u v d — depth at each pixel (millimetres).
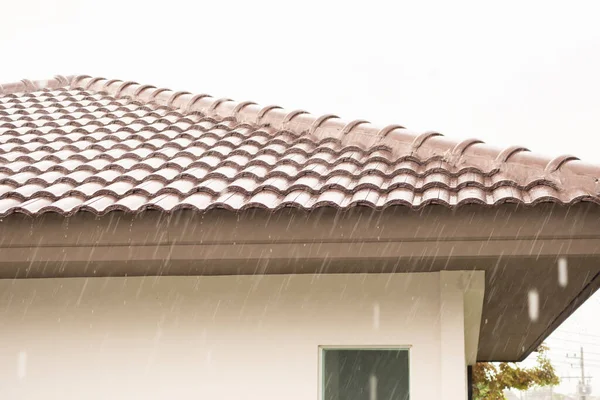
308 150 6336
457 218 4840
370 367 5660
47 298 6094
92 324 5984
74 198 5344
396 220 4895
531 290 6840
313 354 5664
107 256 5254
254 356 5727
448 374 5418
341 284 5754
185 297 5910
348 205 4848
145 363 5844
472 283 5574
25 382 5961
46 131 7469
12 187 5699
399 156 5828
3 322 6094
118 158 6328
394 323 5625
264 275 5855
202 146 6676
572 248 4785
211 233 5078
